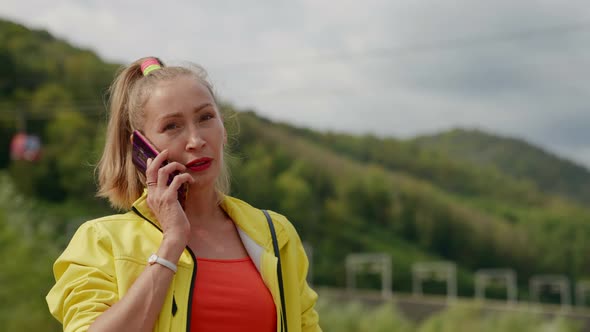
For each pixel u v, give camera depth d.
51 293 2.01
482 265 100.94
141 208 2.08
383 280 81.44
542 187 182.50
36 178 62.44
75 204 62.16
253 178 77.88
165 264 1.92
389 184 102.50
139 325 1.84
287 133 108.44
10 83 66.00
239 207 2.26
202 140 2.09
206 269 2.06
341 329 30.00
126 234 2.05
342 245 88.50
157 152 2.08
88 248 2.03
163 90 2.12
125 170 2.29
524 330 30.88
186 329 1.93
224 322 1.99
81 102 65.81
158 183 2.03
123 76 2.30
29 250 16.95
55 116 64.50
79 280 1.97
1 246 16.61
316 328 2.36
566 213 118.50
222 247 2.14
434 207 102.31
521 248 103.75
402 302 38.09
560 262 105.38
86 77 66.56
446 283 84.00
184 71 2.19
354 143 134.12
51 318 16.62
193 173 2.10
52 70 67.56
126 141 2.30
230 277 2.07
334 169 100.62
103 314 1.85
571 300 97.31
